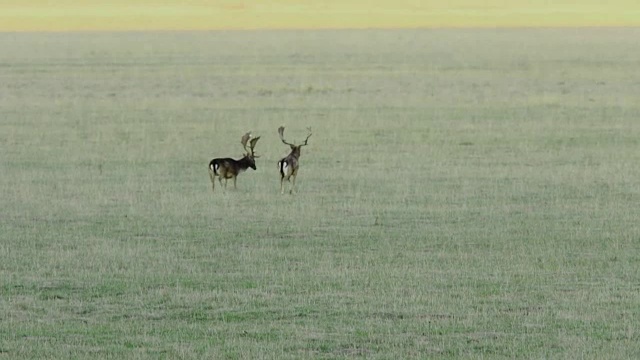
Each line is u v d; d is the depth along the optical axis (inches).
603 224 2148.1
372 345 1339.8
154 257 1849.2
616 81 5944.9
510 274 1716.3
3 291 1615.4
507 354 1299.2
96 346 1332.4
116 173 2856.8
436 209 2319.1
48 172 2869.1
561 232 2063.2
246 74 6609.3
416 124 3991.1
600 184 2664.9
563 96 5019.7
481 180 2726.4
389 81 6048.2
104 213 2278.5
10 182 2694.4
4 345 1333.7
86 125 4015.8
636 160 3090.6
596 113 4343.0
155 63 7588.6
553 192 2539.4
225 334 1389.0
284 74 6584.6
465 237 2017.7
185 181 2719.0
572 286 1636.3
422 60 7819.9
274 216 2240.4
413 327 1418.6
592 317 1457.9
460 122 4052.7
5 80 6176.2
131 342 1349.7
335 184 2664.9
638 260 1817.2
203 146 3420.3
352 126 3956.7
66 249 1916.8
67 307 1526.8
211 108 4638.3
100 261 1818.4
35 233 2063.2
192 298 1569.9
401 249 1911.9
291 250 1903.3
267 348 1326.3
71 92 5398.6
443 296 1576.0
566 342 1344.7
